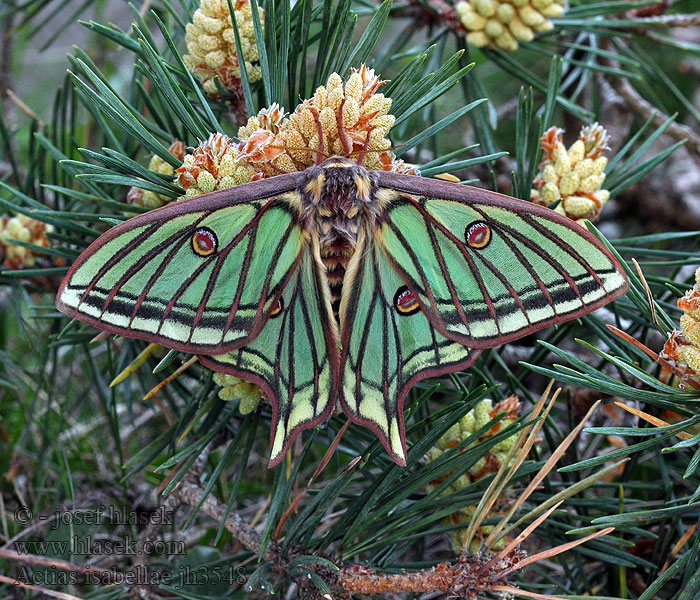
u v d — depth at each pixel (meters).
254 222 0.29
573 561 0.33
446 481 0.29
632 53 0.38
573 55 0.38
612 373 0.33
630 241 0.31
